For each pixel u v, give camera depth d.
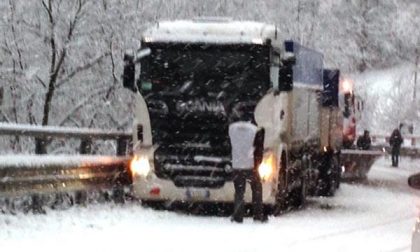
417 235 13.42
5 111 36.88
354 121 48.84
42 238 19.08
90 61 37.69
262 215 24.50
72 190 23.14
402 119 91.06
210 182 24.98
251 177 24.06
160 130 25.23
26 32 36.88
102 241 19.14
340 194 38.06
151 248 18.44
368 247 20.28
